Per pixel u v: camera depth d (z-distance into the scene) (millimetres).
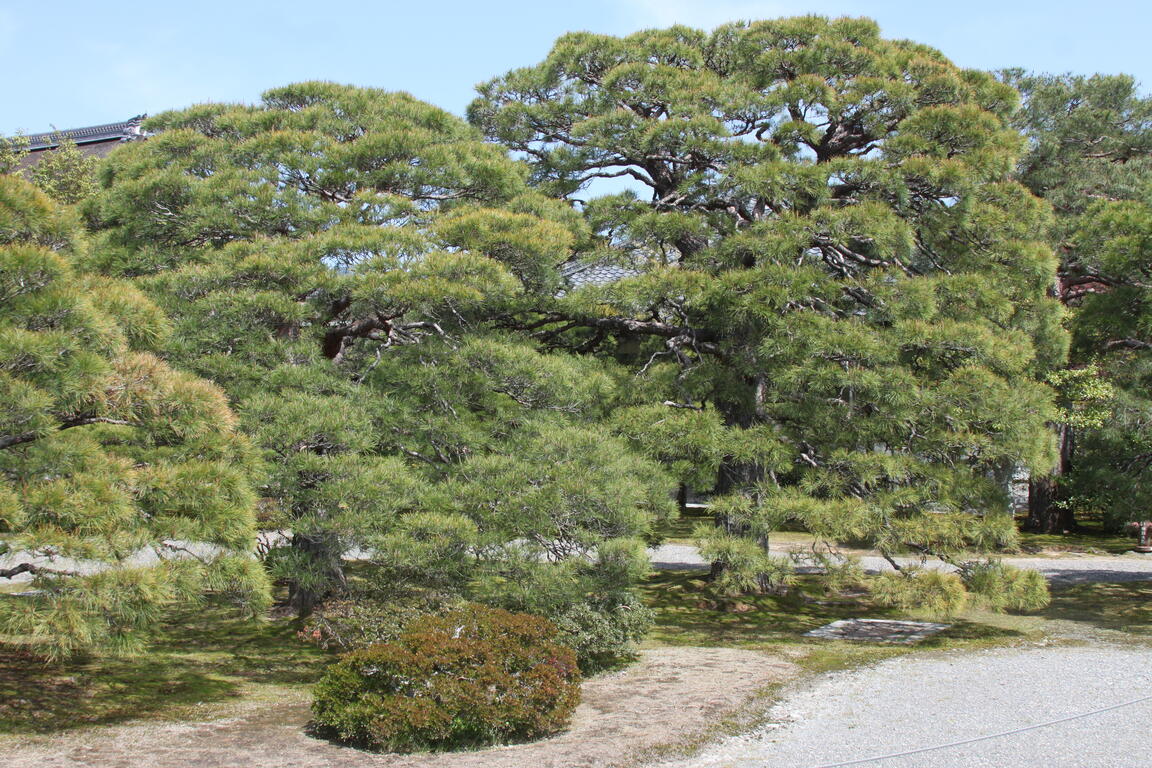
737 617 13055
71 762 6379
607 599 9820
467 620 7824
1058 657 10102
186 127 12305
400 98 13000
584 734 7250
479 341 9586
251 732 7344
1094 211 12977
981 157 11836
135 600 6066
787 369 10953
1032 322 12625
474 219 9867
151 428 6828
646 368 13078
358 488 8094
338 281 9273
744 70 13703
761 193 11305
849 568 10781
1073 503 21531
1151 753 6488
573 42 14281
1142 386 12742
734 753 6758
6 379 5707
